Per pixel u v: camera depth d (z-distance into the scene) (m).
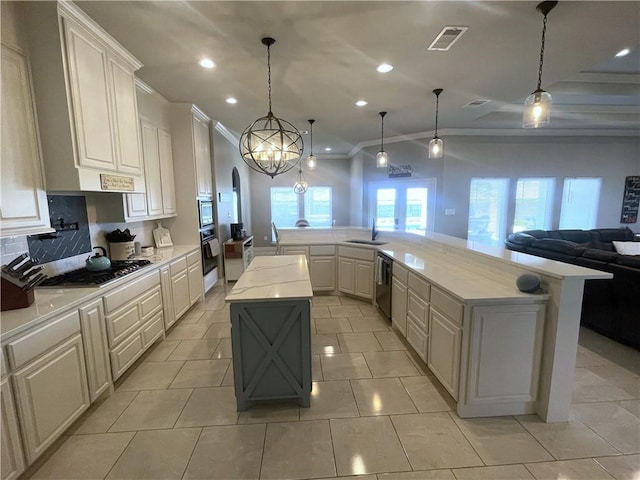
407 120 5.04
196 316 3.93
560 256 3.79
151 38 2.40
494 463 1.71
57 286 2.17
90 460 1.75
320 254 4.57
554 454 1.76
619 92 4.32
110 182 2.43
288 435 1.93
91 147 2.21
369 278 4.17
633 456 1.75
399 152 6.40
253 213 9.01
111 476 1.65
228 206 6.14
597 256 3.26
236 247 5.55
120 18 2.12
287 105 4.14
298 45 2.51
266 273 2.70
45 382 1.68
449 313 2.14
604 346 2.99
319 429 1.98
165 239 4.09
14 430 1.51
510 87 3.50
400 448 1.82
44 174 2.04
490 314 1.95
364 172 7.03
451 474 1.64
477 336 1.96
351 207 8.73
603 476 1.62
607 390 2.32
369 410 2.15
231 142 6.42
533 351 2.01
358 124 5.29
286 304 2.10
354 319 3.75
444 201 6.02
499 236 6.32
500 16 2.13
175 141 4.11
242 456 1.77
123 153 2.60
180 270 3.62
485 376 2.01
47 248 2.37
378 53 2.66
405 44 2.51
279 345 2.13
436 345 2.36
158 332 3.05
